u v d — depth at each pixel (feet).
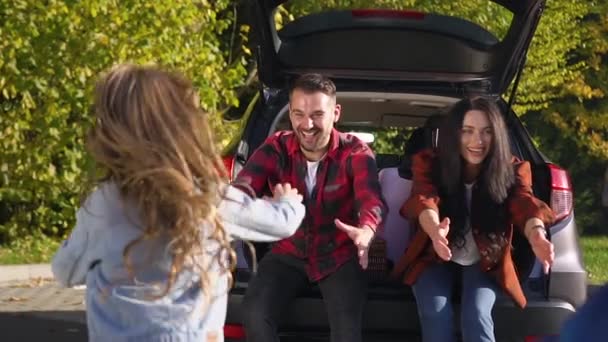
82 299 33.01
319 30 22.22
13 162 40.16
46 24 38.73
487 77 22.16
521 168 18.11
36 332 28.30
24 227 42.09
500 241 17.61
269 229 11.41
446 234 17.25
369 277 18.79
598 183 71.10
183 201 10.30
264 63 21.53
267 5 21.17
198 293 10.51
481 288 17.56
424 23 22.13
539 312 17.81
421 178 18.01
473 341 17.17
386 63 22.29
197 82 40.88
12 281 35.91
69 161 40.27
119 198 10.55
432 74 22.16
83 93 39.37
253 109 21.15
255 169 18.30
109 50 39.06
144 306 10.41
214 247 10.58
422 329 17.54
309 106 17.76
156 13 39.78
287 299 17.94
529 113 71.20
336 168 17.94
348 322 17.46
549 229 18.40
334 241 17.94
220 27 42.86
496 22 54.85
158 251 10.41
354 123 24.06
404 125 23.80
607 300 7.35
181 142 10.50
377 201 17.34
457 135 17.72
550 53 59.52
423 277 17.74
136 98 10.53
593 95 67.97
